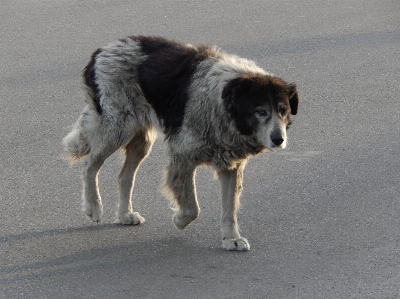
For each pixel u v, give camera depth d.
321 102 16.19
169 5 22.48
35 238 10.86
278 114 10.14
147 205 12.15
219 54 11.12
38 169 13.34
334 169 13.21
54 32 20.28
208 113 10.48
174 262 10.07
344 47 19.25
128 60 11.34
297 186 12.60
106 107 11.25
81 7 22.28
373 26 20.72
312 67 18.06
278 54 18.80
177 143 10.70
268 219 11.46
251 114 10.11
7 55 18.77
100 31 20.31
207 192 12.48
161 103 11.02
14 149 14.11
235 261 10.09
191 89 10.70
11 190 12.52
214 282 9.43
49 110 15.85
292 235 10.91
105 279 9.54
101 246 10.62
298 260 10.08
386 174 12.95
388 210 11.62
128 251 10.45
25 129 14.97
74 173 13.20
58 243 10.71
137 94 11.33
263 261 10.08
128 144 11.66
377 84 17.12
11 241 10.73
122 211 11.48
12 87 16.95
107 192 12.62
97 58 11.46
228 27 20.59
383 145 14.15
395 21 21.08
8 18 21.30
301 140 14.47
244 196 12.27
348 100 16.28
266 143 10.05
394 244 10.48
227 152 10.53
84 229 11.24
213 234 11.05
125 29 20.44
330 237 10.79
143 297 9.03
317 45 19.41
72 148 11.64
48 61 18.41
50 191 12.53
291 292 9.13
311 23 20.95
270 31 20.34
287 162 13.53
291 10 22.06
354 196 12.17
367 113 15.66
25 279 9.54
